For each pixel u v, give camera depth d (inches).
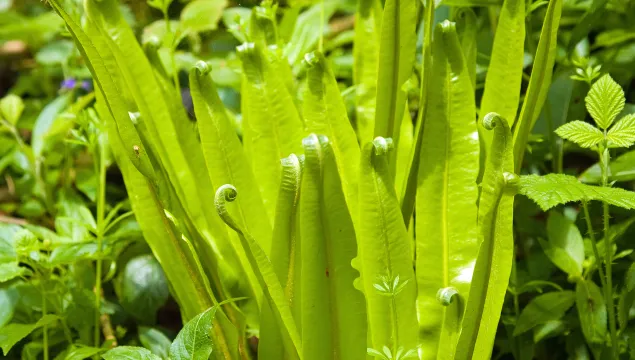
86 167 55.4
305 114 36.1
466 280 34.8
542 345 42.4
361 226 34.1
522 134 36.5
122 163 37.3
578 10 49.1
